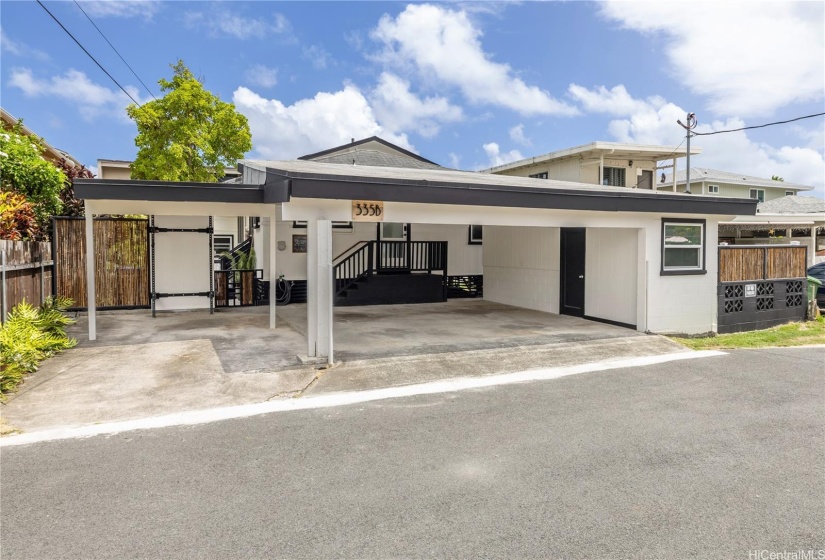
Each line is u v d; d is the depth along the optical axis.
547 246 11.88
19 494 3.38
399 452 4.13
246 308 11.85
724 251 10.37
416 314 11.49
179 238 10.92
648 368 7.09
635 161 20.77
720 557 2.75
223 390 5.71
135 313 10.62
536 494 3.44
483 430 4.64
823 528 3.04
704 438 4.48
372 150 18.19
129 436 4.42
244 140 20.27
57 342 7.09
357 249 13.66
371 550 2.79
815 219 20.25
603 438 4.46
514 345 8.03
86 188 7.16
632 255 9.63
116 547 2.80
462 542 2.88
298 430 4.61
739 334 10.26
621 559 2.72
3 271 6.99
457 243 15.12
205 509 3.22
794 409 5.31
